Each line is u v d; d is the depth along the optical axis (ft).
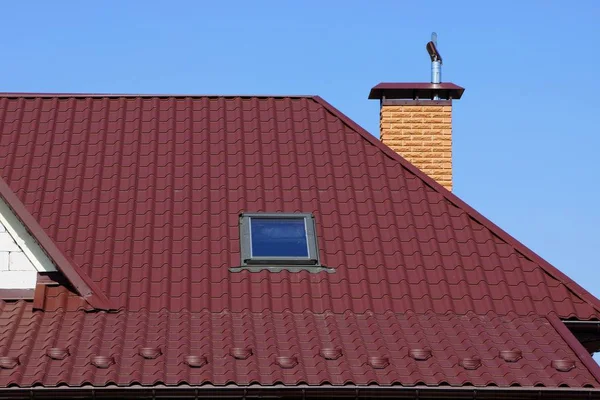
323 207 103.50
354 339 86.99
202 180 105.70
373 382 80.94
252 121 114.73
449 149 124.57
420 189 106.22
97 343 84.69
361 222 101.91
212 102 118.32
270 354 84.12
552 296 95.71
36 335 86.38
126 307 90.53
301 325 89.30
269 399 80.74
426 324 90.68
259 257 96.73
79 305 90.12
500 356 85.61
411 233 100.63
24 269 92.79
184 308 90.38
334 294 93.50
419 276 95.91
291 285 94.22
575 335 95.55
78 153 108.78
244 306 91.20
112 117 114.83
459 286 95.30
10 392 79.00
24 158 107.55
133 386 79.61
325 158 109.50
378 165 108.99
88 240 97.45
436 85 126.21
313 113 116.67
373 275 95.86
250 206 103.35
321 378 80.94
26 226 92.22
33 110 115.14
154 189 104.27
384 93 126.82
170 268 94.99
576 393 82.23
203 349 84.17
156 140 111.34
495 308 93.56
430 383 81.56
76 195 102.78
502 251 99.91
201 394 80.18
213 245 98.22
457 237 100.83
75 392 79.41
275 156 109.19
